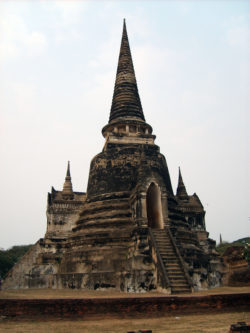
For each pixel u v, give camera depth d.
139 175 23.58
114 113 32.59
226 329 10.63
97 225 24.28
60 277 23.72
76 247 24.23
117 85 34.16
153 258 19.70
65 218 34.19
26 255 28.78
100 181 27.11
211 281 24.03
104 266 21.67
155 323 11.95
